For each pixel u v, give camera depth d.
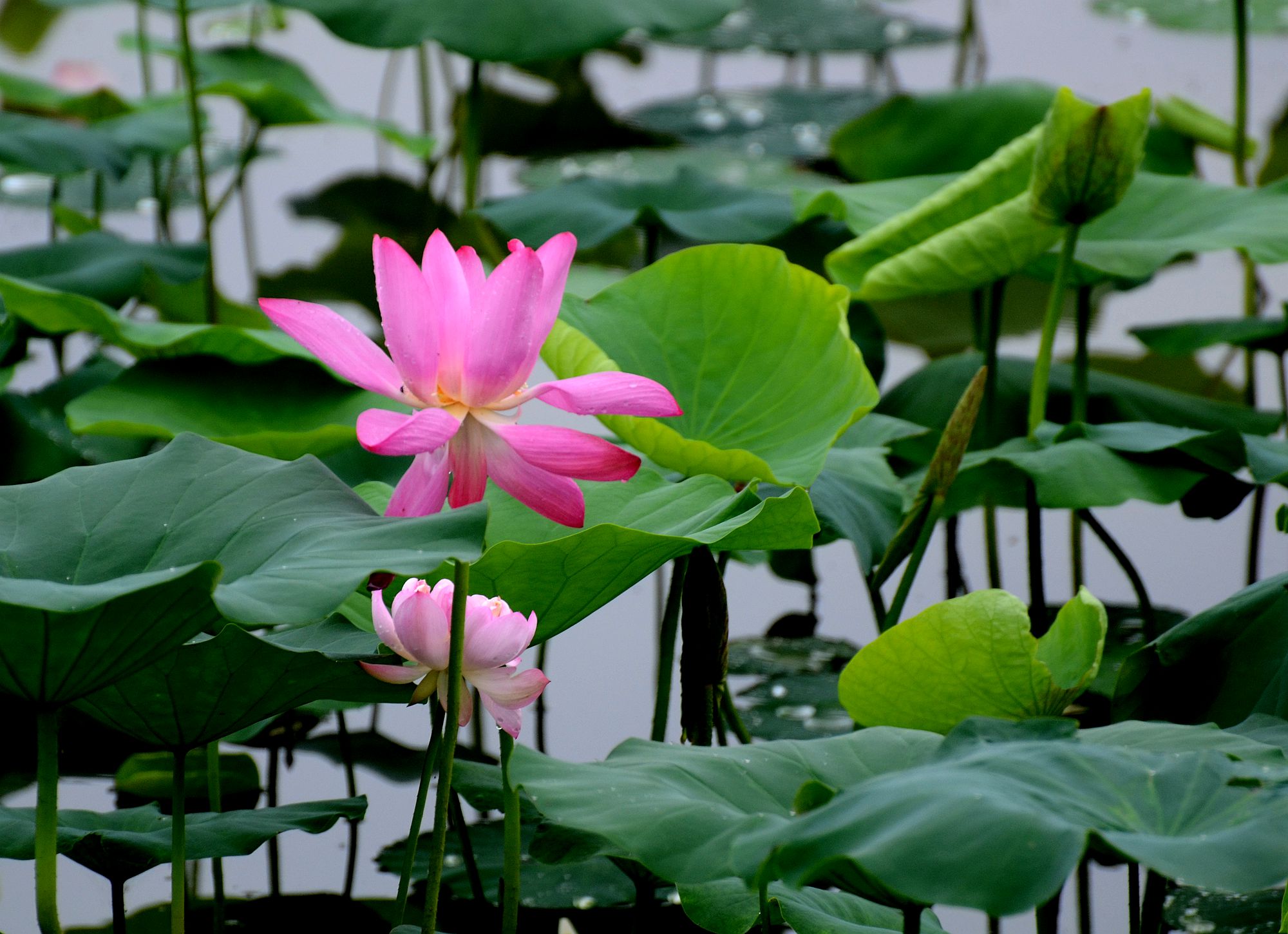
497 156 10.94
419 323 4.77
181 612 4.70
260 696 4.82
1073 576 5.94
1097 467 5.35
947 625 4.96
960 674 4.98
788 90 12.07
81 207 10.05
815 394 5.22
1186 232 5.91
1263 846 4.59
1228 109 10.71
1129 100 5.35
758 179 9.76
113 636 4.70
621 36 7.29
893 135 8.77
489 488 5.14
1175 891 5.14
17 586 4.66
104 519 4.79
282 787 5.32
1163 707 5.09
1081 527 5.90
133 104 9.97
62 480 4.83
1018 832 4.60
